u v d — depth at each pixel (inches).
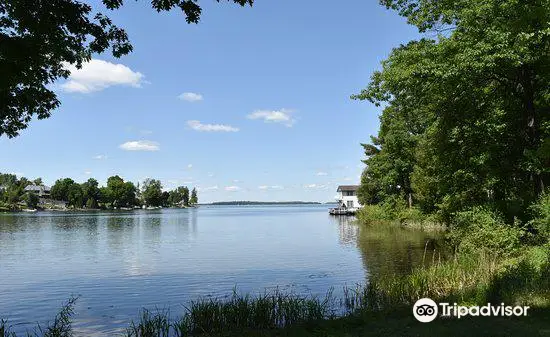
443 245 1210.6
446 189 1099.3
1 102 392.8
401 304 504.4
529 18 716.7
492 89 906.7
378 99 913.5
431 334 351.3
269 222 3358.8
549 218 679.1
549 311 381.1
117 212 6402.6
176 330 447.2
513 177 952.3
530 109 841.5
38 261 1127.0
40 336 494.0
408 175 2239.2
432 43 864.3
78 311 598.5
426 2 884.6
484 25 761.6
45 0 333.7
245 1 353.7
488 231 800.3
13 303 658.8
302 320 458.3
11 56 327.6
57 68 450.0
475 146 935.0
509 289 456.4
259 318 461.1
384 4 942.4
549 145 719.1
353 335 372.8
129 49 412.8
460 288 550.9
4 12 341.7
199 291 719.1
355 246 1323.8
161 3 347.3
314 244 1461.6
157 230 2379.4
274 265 992.9
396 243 1347.2
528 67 815.1
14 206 6240.2
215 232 2203.5
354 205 4576.8
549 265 506.9
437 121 1005.8
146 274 900.6
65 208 6983.3
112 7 351.6
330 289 690.2
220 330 441.7
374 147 2938.0
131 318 553.6
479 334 338.3
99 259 1158.3
